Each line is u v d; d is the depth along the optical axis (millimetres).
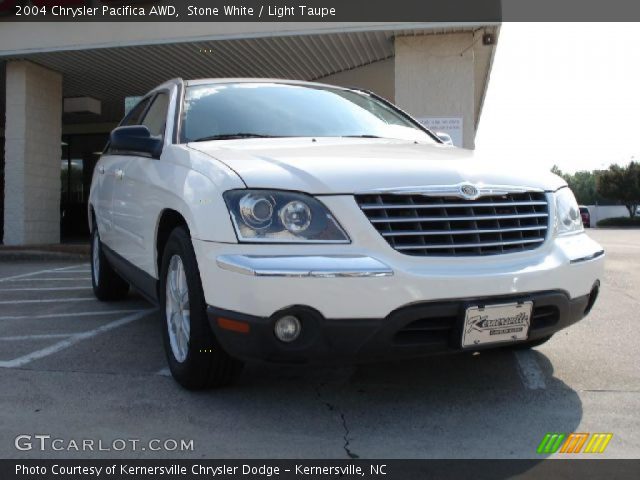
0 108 14320
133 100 11578
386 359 2691
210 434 2672
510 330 2801
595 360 3779
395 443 2598
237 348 2693
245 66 11336
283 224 2656
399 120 4676
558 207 3174
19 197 11234
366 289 2568
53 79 11703
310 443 2594
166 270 3367
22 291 6586
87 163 16781
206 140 3658
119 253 4590
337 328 2572
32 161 11367
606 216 55781
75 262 9836
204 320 2916
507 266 2799
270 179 2746
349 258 2602
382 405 3010
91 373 3502
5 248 10555
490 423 2805
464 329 2691
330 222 2664
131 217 4133
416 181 2801
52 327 4699
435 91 9562
